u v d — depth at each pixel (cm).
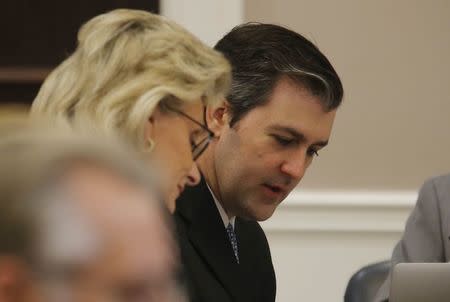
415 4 1020
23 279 138
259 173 457
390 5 1018
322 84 453
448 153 1035
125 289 144
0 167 138
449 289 431
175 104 337
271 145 454
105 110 323
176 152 341
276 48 454
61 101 330
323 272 1024
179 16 1011
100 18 346
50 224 138
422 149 1035
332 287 1027
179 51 337
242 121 453
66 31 1035
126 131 323
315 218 1019
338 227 1020
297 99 453
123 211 144
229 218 468
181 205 435
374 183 1034
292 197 1014
